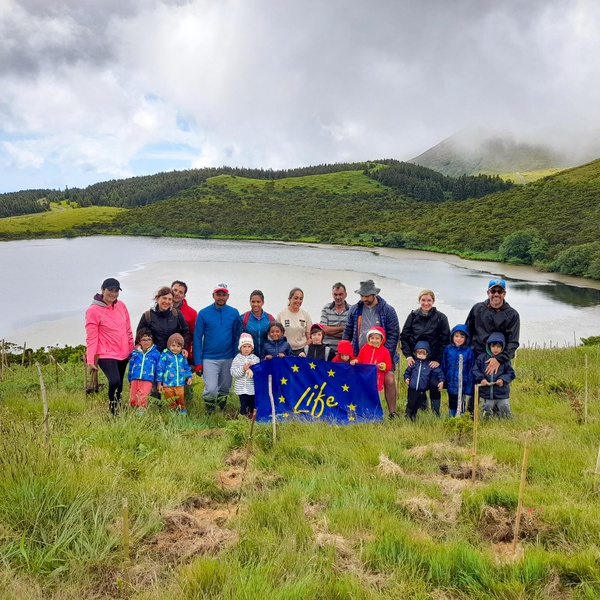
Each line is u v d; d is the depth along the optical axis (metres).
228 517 4.63
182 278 50.69
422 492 5.16
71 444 5.75
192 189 189.12
